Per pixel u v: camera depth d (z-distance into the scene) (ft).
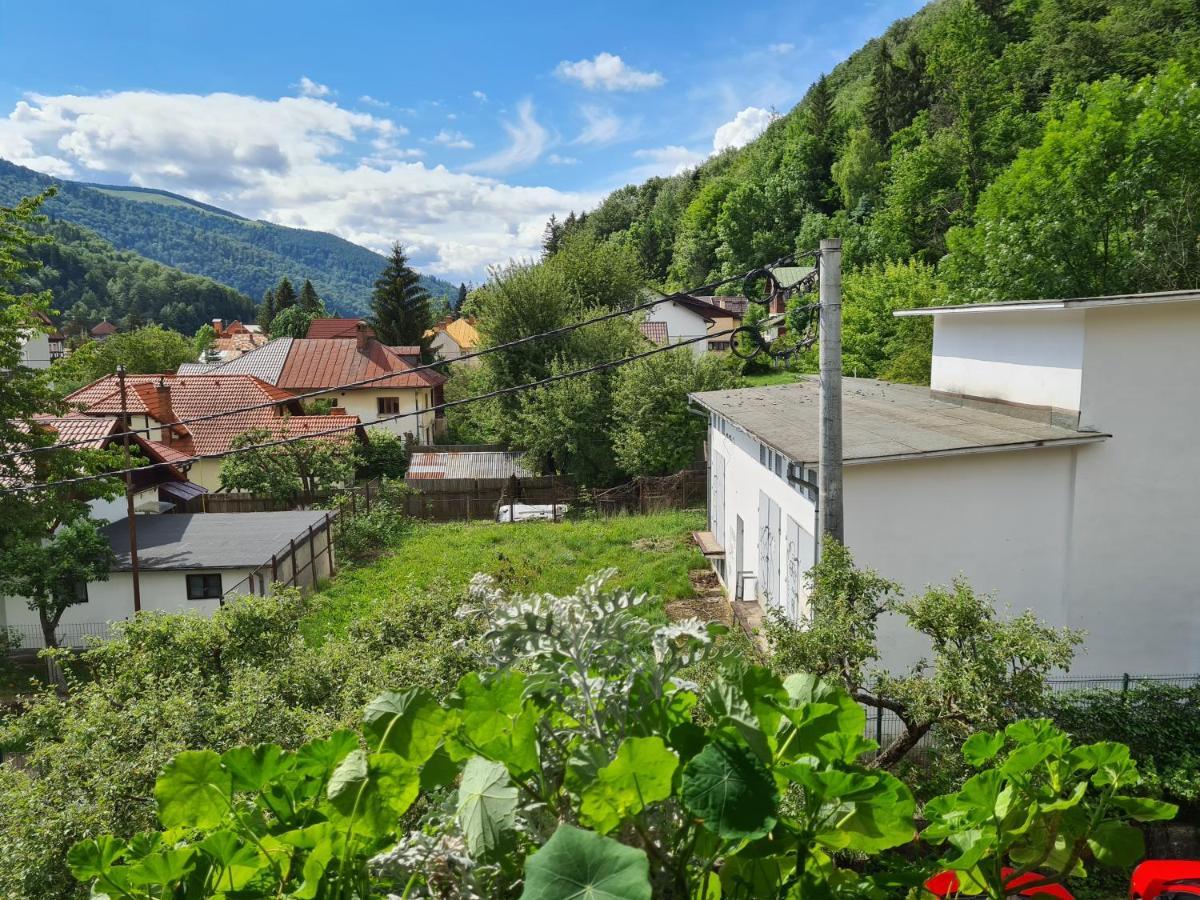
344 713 23.63
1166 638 32.24
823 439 26.08
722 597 54.29
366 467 109.09
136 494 74.64
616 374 95.91
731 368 93.97
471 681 6.77
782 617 23.72
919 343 81.46
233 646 30.66
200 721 23.53
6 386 53.88
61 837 20.36
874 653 21.86
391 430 139.33
